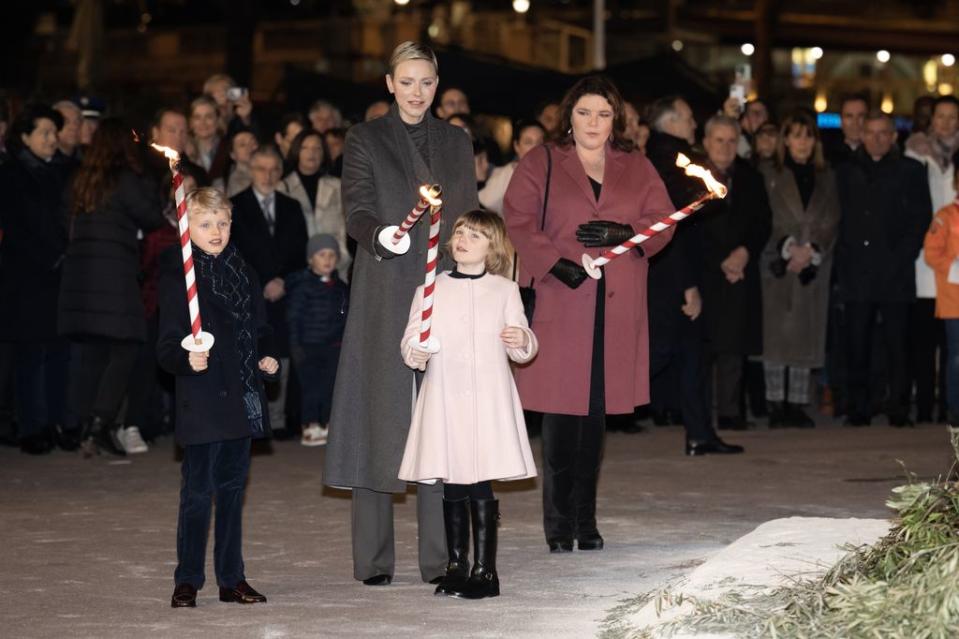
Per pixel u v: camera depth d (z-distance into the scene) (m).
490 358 8.34
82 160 14.23
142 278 14.48
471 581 8.16
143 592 8.33
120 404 14.18
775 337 15.82
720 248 14.70
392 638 7.15
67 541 9.87
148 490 12.12
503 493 11.82
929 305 16.19
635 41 46.88
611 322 9.55
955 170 15.28
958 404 15.52
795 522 8.73
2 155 14.97
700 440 13.74
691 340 13.58
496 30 44.34
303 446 14.95
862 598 6.27
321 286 15.02
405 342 8.13
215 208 8.14
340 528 10.38
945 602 6.02
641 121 15.20
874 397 16.58
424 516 8.62
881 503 11.06
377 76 42.66
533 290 9.54
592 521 9.51
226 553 8.14
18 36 42.56
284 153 17.05
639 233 9.26
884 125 15.94
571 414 9.38
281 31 45.25
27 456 14.20
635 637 6.75
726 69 50.62
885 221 15.88
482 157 14.50
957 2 46.94
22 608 7.91
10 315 14.31
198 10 52.19
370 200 8.63
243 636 7.24
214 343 8.07
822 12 48.44
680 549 9.42
